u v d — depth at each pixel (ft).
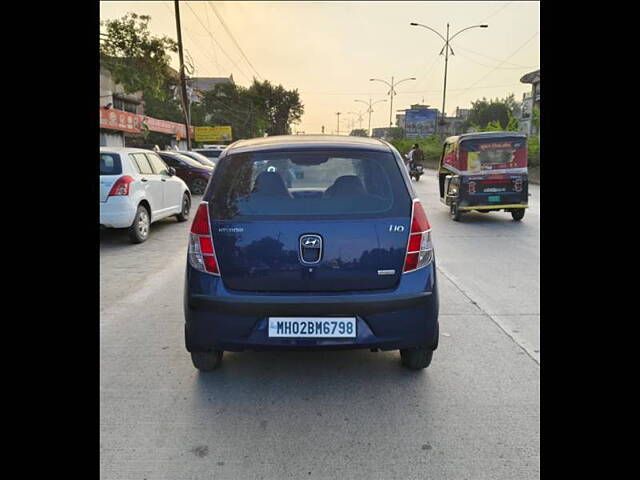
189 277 10.93
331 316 10.38
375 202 10.91
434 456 8.89
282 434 9.57
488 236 31.45
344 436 9.49
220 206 10.91
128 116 100.22
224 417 10.16
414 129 250.57
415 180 83.56
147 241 29.91
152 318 16.14
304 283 10.47
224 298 10.49
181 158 57.82
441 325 15.37
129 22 84.58
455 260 24.57
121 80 86.17
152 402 10.73
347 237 10.49
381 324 10.48
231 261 10.58
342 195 10.96
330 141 11.90
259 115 253.44
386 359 12.94
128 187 27.78
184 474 8.43
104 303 17.66
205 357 11.76
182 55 89.76
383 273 10.59
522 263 23.86
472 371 12.18
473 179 36.81
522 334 14.52
